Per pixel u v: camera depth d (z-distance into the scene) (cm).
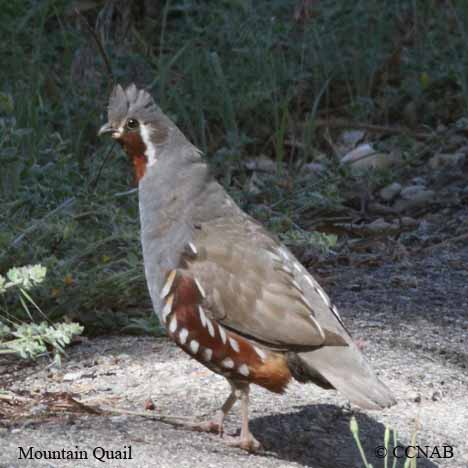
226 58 1748
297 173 1562
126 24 1814
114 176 1355
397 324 1138
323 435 887
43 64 1678
